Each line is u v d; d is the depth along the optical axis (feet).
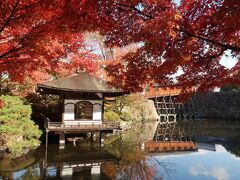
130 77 23.04
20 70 24.43
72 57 41.86
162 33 16.03
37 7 15.16
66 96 64.34
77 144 64.95
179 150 63.16
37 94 78.69
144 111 140.56
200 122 140.77
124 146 66.18
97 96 67.00
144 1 15.42
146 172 42.45
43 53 22.00
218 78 24.47
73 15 15.20
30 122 59.36
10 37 21.45
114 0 15.24
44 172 40.47
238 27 16.47
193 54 21.02
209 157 55.11
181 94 26.96
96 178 38.50
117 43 18.22
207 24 17.12
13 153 51.11
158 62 21.17
